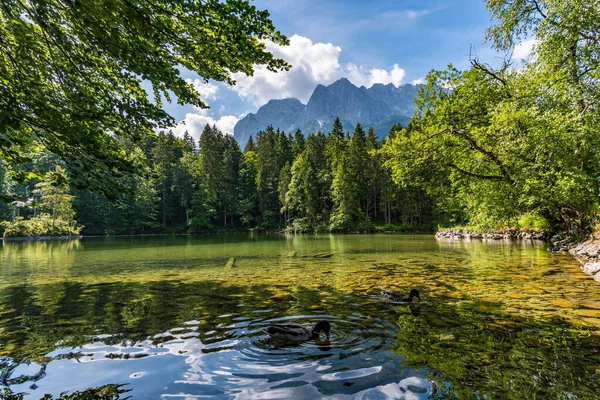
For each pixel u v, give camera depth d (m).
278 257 17.97
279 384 3.63
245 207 73.25
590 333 5.10
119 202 6.86
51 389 3.60
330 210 69.69
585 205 15.61
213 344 4.91
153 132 7.57
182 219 72.75
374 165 64.19
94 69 6.30
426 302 7.25
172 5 4.91
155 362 4.29
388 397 3.31
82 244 33.31
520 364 4.02
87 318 6.41
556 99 14.13
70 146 6.13
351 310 6.70
